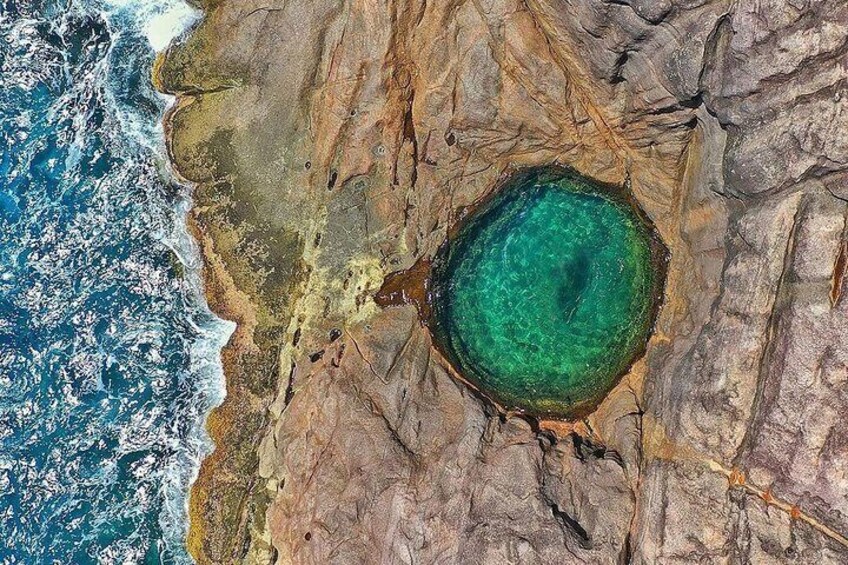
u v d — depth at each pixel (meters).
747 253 12.82
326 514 14.59
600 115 15.15
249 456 15.73
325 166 15.59
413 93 15.24
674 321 14.95
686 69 12.76
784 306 11.98
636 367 15.41
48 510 15.90
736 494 12.33
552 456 14.55
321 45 15.13
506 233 15.99
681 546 12.59
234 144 15.77
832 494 11.29
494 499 13.82
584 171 15.77
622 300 15.61
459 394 15.18
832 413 11.33
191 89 15.88
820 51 11.34
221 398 15.95
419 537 13.72
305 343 15.73
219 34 15.60
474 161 15.77
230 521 15.66
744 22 11.86
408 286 15.88
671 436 13.64
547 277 15.91
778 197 12.33
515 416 15.39
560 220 15.94
